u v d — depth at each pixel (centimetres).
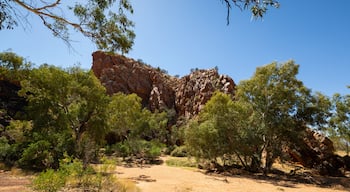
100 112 2128
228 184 1505
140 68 6594
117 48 750
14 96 3428
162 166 2491
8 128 2273
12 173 1452
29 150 1639
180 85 6175
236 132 2306
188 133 2422
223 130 2302
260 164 2344
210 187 1327
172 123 5369
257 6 519
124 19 717
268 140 2289
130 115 3381
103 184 1009
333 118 2738
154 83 6359
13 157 1798
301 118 2306
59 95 2072
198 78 5853
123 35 733
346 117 2689
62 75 2075
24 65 2672
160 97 5978
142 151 3338
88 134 2025
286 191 1413
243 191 1288
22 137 2102
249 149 2292
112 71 6284
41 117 1966
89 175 1055
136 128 3516
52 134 1856
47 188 841
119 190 966
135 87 6209
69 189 898
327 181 1934
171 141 4553
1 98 3319
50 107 2034
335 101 2759
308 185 1758
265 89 2317
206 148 2323
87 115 2066
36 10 575
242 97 2441
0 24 537
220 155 2302
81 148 1750
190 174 1886
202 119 2720
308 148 2850
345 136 2758
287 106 2255
